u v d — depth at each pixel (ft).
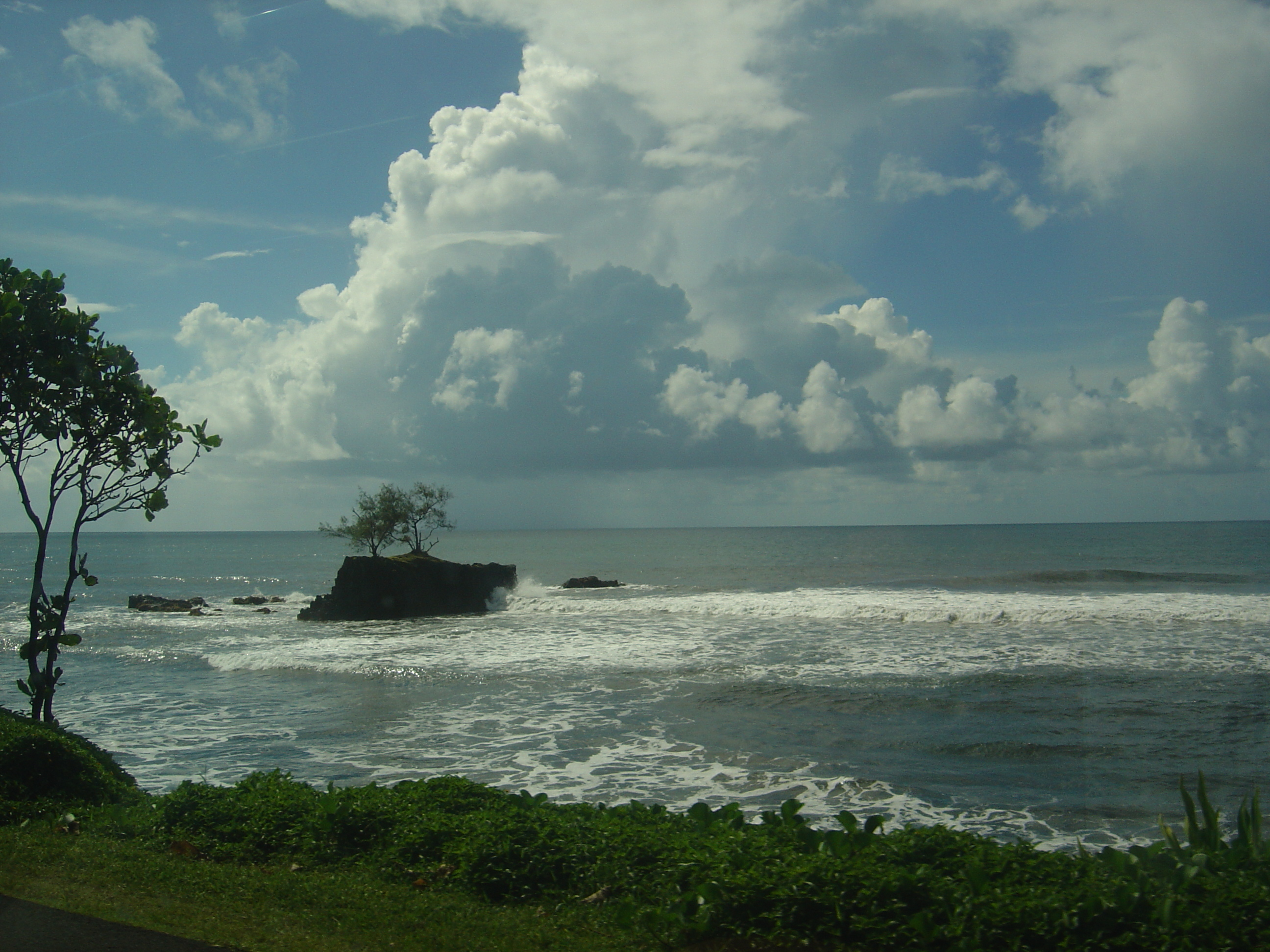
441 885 21.11
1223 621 92.79
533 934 17.31
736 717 57.31
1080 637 86.07
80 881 20.08
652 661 79.10
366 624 127.95
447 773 45.14
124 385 36.52
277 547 558.97
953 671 70.28
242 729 56.59
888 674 69.82
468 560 325.01
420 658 85.40
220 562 359.25
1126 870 17.95
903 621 103.60
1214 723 53.31
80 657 92.68
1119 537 393.29
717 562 287.89
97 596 195.72
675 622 110.83
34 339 34.58
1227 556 241.35
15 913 17.66
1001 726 53.52
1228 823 35.96
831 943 16.22
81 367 34.68
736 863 18.99
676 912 17.25
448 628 117.50
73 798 28.89
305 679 76.18
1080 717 55.16
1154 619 95.09
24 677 80.12
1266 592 140.15
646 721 56.65
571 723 56.59
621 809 26.12
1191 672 67.82
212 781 43.98
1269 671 67.67
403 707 62.80
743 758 47.57
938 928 15.72
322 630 119.14
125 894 19.22
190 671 82.53
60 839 23.88
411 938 17.02
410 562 147.54
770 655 81.00
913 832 20.48
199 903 18.85
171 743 52.75
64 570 302.45
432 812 25.29
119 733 55.98
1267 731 51.49
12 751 29.01
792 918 16.72
